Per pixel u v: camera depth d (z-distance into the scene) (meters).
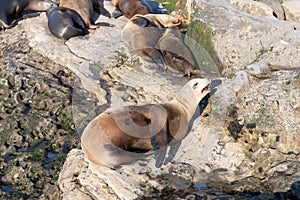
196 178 6.29
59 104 8.57
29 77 9.20
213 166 6.46
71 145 7.81
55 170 7.36
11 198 6.98
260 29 8.32
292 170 6.00
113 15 11.30
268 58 7.86
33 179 7.26
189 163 6.50
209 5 9.05
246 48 8.30
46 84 8.98
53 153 7.72
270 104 6.73
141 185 6.19
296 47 7.93
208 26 8.63
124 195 6.06
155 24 9.86
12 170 7.44
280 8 10.19
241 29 8.39
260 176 6.20
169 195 6.03
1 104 8.80
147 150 6.43
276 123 6.59
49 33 10.38
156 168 6.39
